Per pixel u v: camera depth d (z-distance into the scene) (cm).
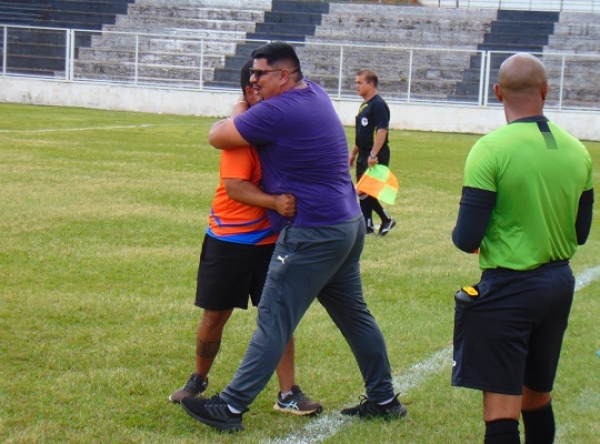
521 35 3481
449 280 868
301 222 475
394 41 3538
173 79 3092
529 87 412
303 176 472
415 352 644
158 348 626
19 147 1736
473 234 403
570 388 580
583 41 3416
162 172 1500
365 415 523
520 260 403
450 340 675
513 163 401
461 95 3028
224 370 592
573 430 512
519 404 412
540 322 412
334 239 477
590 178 422
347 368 605
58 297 740
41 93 3077
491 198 403
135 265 867
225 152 489
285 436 494
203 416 495
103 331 659
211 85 3155
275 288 483
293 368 534
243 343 646
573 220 414
